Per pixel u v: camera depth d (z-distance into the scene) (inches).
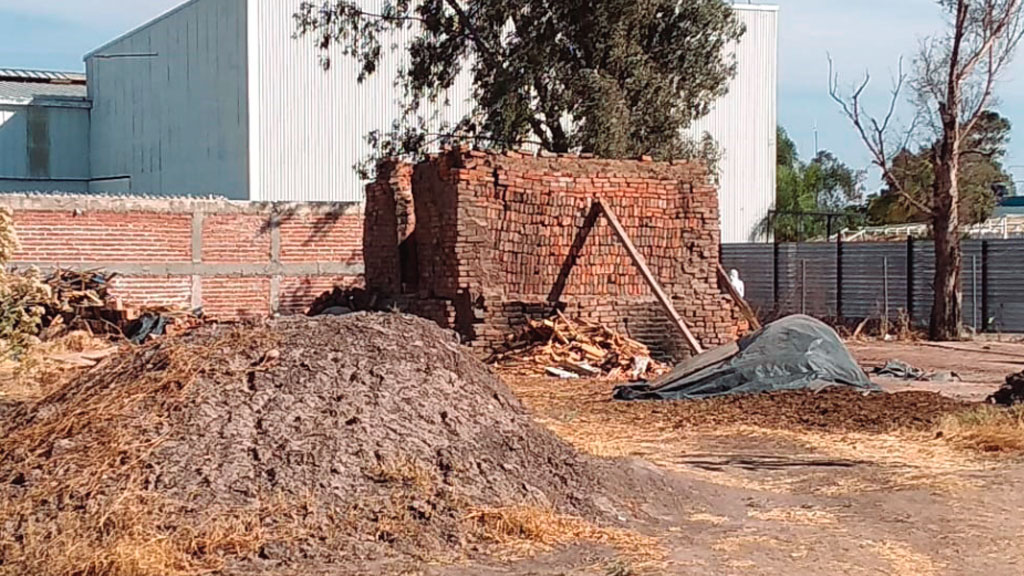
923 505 346.9
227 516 265.1
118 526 257.6
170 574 241.4
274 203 1198.9
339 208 1228.5
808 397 580.1
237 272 1182.3
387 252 834.8
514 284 752.3
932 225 1246.3
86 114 1909.4
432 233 774.5
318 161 1520.7
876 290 1261.1
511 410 352.2
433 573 249.8
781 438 472.1
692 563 269.7
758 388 606.5
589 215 770.2
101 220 1114.7
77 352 832.3
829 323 1250.0
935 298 1127.6
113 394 316.5
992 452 440.8
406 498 283.0
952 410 538.0
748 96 1712.6
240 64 1499.8
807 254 1325.0
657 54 1180.5
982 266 1171.3
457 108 1547.7
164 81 1686.8
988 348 1003.3
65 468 282.2
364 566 251.8
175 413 298.7
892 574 271.7
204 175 1592.0
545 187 760.3
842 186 2679.6
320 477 283.3
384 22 1230.9
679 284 792.9
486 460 310.5
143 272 1135.0
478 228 742.5
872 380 712.4
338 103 1526.8
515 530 279.0
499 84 1133.1
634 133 1151.6
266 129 1494.8
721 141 1701.5
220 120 1550.2
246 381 313.1
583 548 274.8
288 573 245.6
